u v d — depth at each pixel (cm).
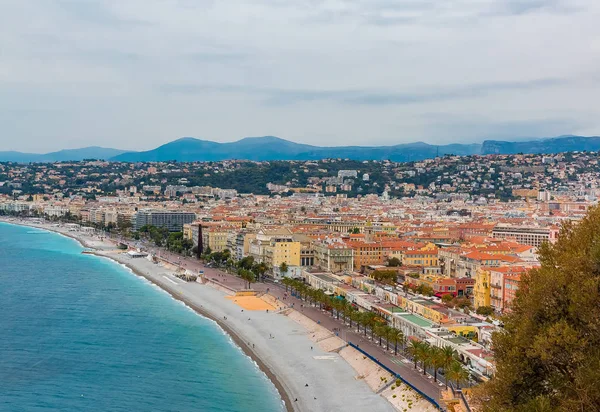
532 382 12462
